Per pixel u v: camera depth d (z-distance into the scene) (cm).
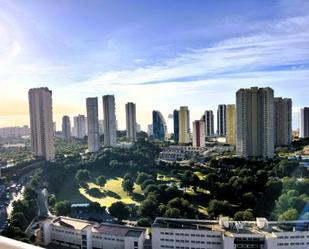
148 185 7569
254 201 6328
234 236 3756
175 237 3994
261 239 3734
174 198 6328
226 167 9050
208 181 7612
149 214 5912
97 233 4153
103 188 8550
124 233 4122
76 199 7638
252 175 7412
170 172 9681
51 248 4175
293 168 7525
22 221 4900
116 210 6028
